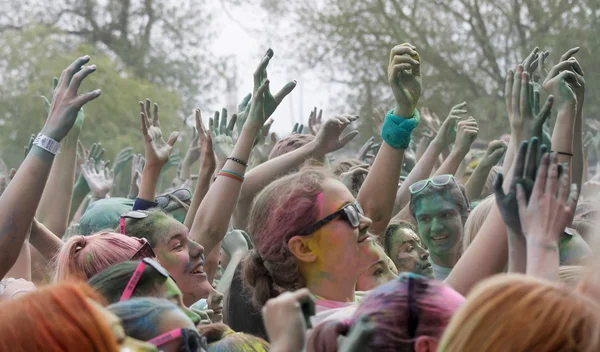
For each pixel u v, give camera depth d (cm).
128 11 2928
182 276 361
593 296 219
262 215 306
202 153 447
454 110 551
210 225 393
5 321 195
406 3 2175
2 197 344
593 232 231
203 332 299
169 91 2616
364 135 2153
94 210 477
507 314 189
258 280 316
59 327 193
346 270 297
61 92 359
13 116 2411
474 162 689
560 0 1933
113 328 210
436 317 222
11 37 2478
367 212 391
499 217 288
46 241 428
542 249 240
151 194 426
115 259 315
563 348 184
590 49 1852
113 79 2356
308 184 301
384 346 221
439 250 441
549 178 244
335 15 2223
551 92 328
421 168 544
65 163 542
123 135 2314
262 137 635
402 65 385
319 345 242
